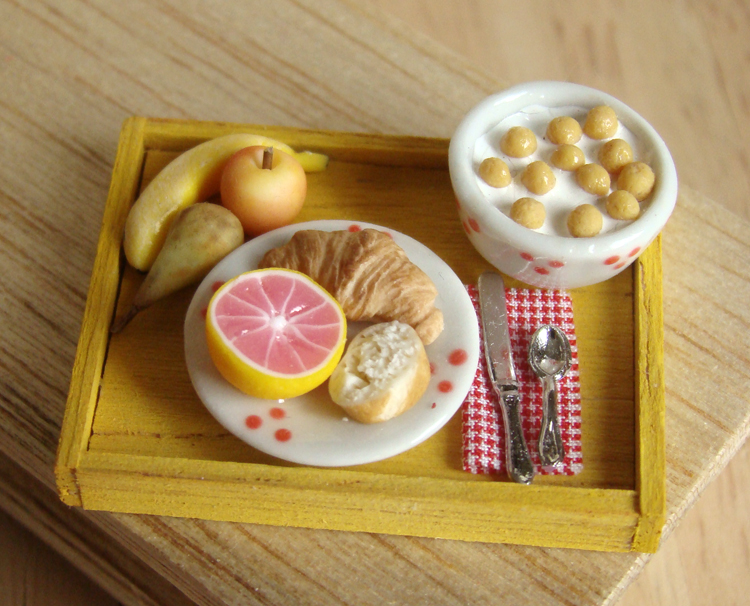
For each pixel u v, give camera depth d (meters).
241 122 0.12
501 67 0.16
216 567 0.10
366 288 0.10
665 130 0.15
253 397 0.10
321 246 0.10
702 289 0.11
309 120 0.13
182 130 0.11
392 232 0.11
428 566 0.10
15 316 0.11
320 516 0.10
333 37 0.13
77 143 0.12
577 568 0.10
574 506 0.10
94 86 0.13
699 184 0.15
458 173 0.10
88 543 0.12
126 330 0.11
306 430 0.10
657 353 0.10
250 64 0.13
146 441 0.10
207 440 0.10
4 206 0.12
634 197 0.10
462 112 0.13
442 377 0.10
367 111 0.13
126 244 0.11
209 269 0.11
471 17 0.16
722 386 0.11
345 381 0.10
